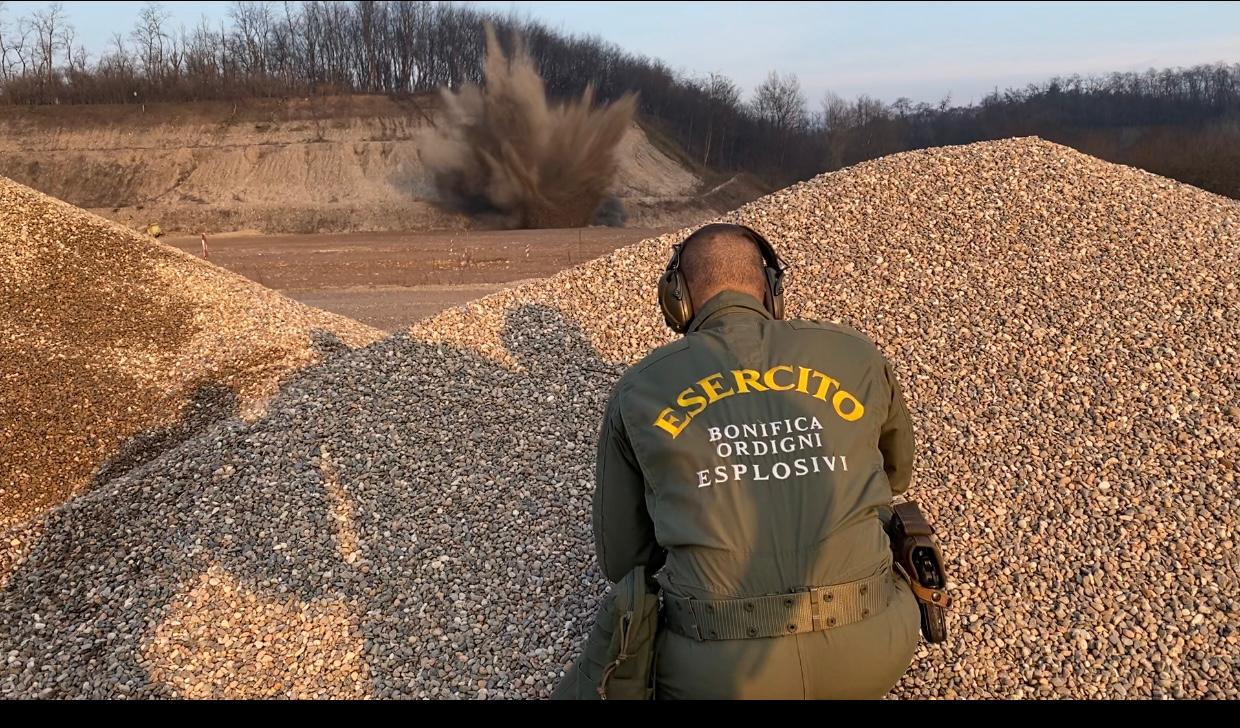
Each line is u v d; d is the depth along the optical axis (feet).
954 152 23.88
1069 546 11.87
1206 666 9.85
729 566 6.64
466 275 57.11
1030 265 19.06
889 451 8.20
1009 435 14.37
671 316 8.46
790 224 21.99
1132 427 14.11
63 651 12.35
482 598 12.33
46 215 31.14
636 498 7.56
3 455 20.74
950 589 11.37
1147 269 18.34
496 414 17.01
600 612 7.29
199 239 117.70
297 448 16.33
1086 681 9.84
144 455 20.90
